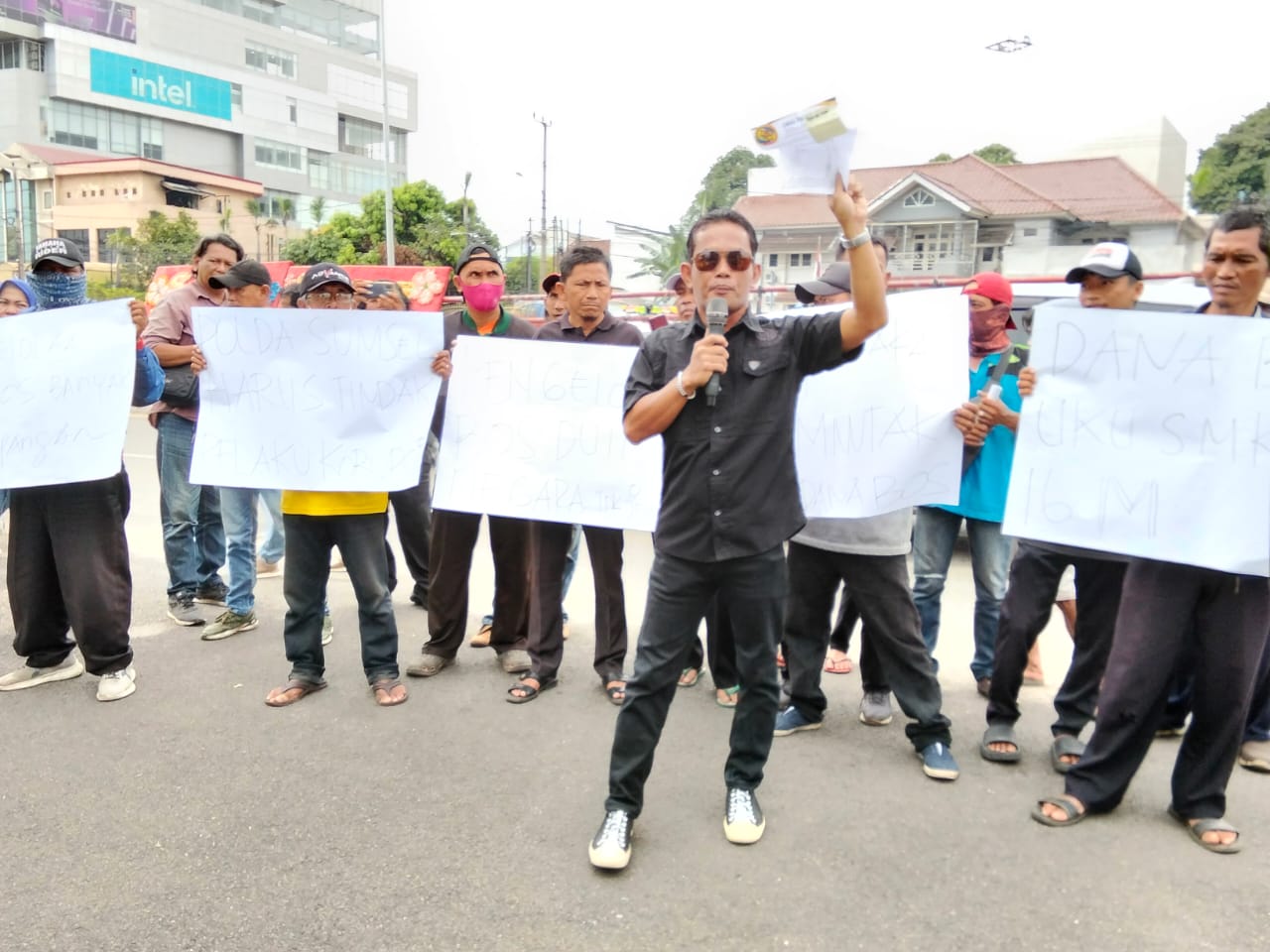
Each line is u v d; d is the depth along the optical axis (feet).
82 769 11.10
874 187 103.35
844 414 11.49
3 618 16.72
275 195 241.96
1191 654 9.59
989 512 12.69
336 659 15.02
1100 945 7.88
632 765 9.25
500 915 8.29
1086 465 9.86
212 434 13.46
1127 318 9.74
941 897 8.56
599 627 13.61
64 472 12.57
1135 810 10.23
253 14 239.09
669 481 9.23
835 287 12.87
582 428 13.46
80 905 8.41
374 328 13.50
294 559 13.14
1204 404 9.34
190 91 220.84
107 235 171.83
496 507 13.41
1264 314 10.48
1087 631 11.10
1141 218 86.12
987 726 12.42
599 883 8.79
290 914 8.30
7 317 13.21
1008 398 12.37
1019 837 9.64
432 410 13.51
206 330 13.51
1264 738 11.47
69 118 204.33
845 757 11.60
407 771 11.08
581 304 13.87
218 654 15.12
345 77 259.60
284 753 11.55
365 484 12.91
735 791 9.77
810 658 12.06
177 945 7.88
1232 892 8.64
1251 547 8.84
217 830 9.71
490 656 15.29
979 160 97.96
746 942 7.92
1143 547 9.43
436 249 153.89
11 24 192.75
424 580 17.51
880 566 11.00
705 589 9.25
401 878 8.86
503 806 10.24
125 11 208.44
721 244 8.70
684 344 9.16
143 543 22.61
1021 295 23.48
